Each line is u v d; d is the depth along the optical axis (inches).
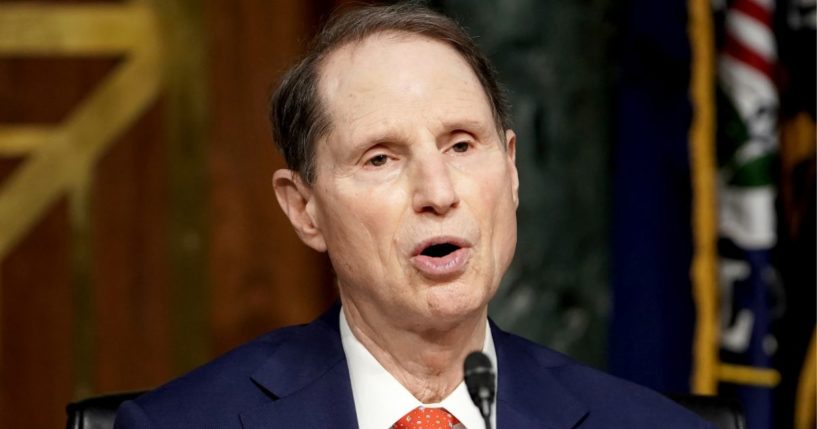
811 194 399.2
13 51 445.7
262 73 450.6
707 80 393.4
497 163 239.9
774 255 402.0
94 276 449.1
